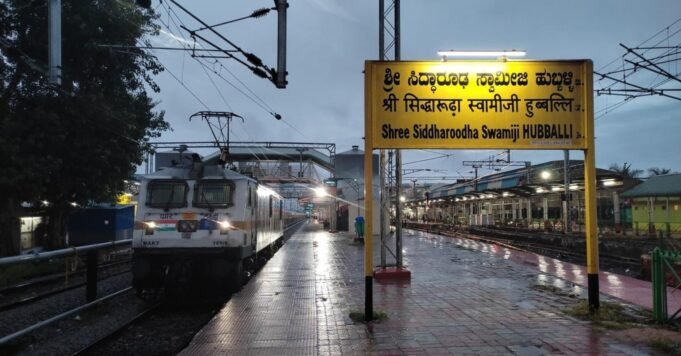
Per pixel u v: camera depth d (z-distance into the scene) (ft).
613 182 103.40
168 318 34.58
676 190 117.08
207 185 39.42
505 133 28.71
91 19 61.52
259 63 35.88
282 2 36.17
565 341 22.49
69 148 61.05
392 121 28.60
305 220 318.86
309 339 23.66
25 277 54.85
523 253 67.97
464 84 28.81
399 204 44.09
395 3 43.06
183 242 38.09
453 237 106.73
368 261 27.48
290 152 134.62
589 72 28.84
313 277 44.80
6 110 58.49
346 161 127.34
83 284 46.88
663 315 25.45
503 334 23.93
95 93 63.00
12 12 59.06
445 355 20.79
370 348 22.00
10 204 60.95
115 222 87.61
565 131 28.78
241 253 38.81
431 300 32.96
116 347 27.07
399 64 28.76
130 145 69.05
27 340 28.04
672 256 25.48
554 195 148.15
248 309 30.76
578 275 44.21
